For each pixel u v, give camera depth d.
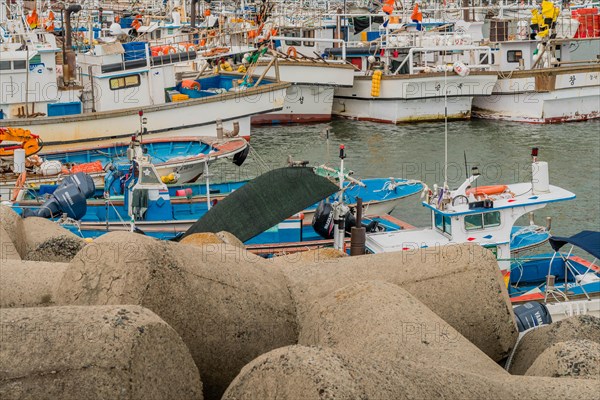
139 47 24.47
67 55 22.97
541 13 35.19
